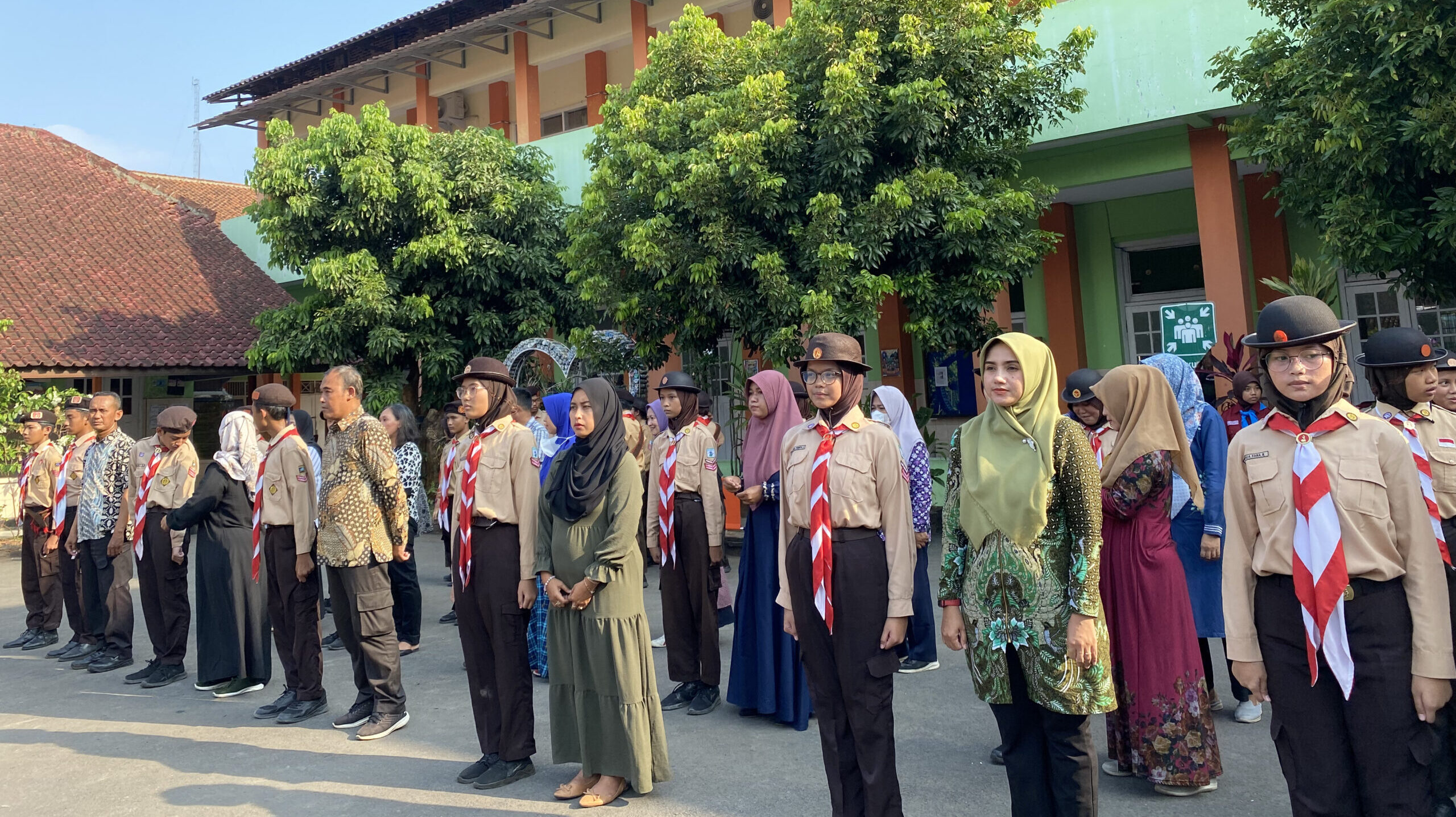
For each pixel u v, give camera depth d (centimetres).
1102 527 386
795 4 952
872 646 321
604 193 969
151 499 609
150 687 602
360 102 1923
